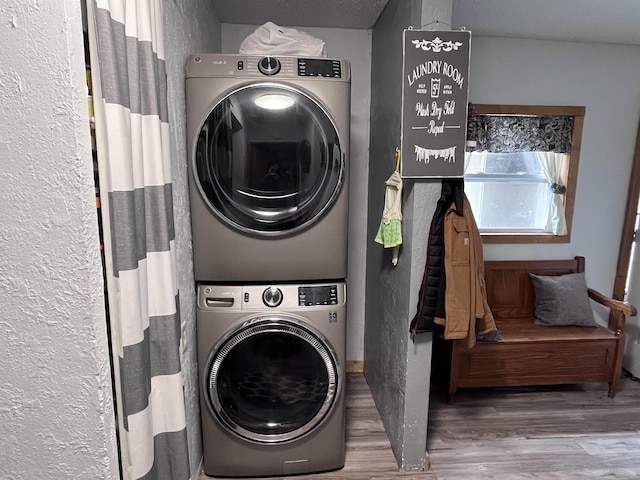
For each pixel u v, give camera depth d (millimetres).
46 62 701
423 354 1932
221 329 1744
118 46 881
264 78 1615
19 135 721
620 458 2186
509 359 2711
